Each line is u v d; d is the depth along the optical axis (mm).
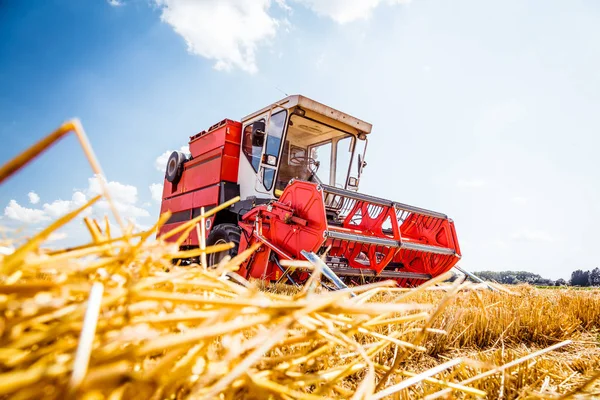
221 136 7883
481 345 2719
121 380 425
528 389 1341
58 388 413
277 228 5059
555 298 5195
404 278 5844
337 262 5047
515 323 3006
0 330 501
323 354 957
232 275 917
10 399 392
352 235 4652
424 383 1521
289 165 7078
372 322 984
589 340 2988
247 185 7121
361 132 7277
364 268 5184
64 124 405
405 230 6570
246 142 7492
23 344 484
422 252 5953
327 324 801
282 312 601
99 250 696
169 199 9914
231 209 7027
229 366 683
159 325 627
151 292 568
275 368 793
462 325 2678
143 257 779
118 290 554
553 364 1886
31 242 500
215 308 784
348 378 1711
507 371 1575
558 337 2988
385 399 1286
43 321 551
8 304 484
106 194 629
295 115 6586
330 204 6582
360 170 7234
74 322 527
